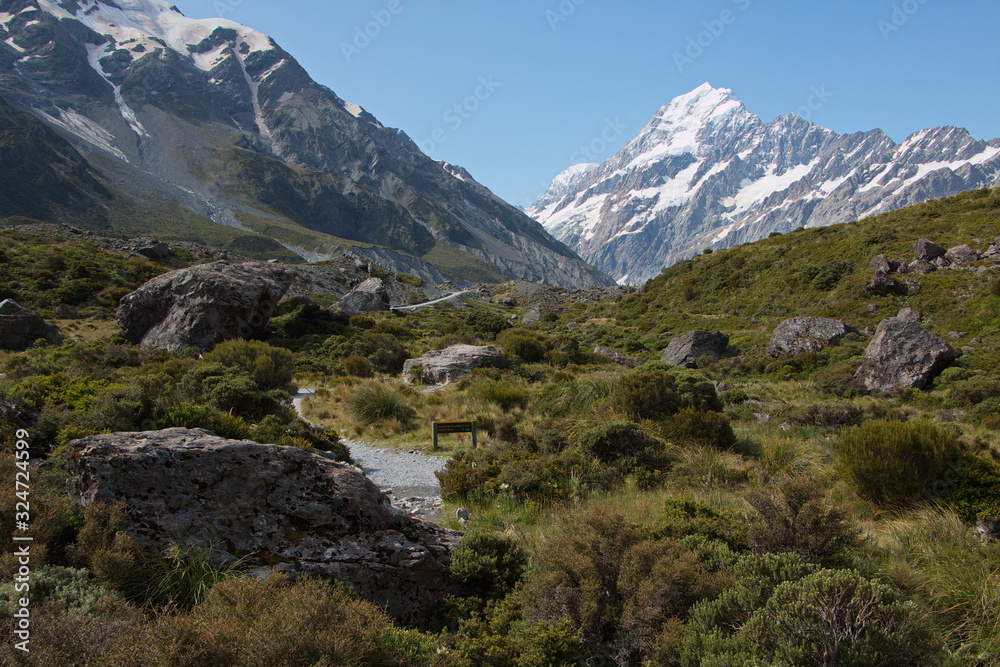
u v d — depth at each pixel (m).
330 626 3.55
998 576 5.23
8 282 44.12
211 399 12.51
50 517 4.84
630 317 68.81
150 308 30.81
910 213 63.47
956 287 41.78
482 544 5.95
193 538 4.98
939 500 7.18
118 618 3.88
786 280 57.84
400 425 15.83
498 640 4.37
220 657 3.30
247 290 31.31
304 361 28.33
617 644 4.54
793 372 32.19
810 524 5.60
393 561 5.39
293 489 5.43
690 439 12.12
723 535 6.00
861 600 3.91
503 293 111.50
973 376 25.09
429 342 42.22
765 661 3.73
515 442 12.48
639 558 4.89
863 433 8.18
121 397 10.23
